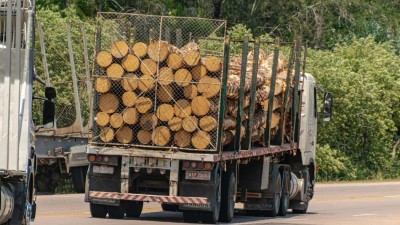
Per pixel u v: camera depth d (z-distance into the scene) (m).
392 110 110.62
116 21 42.62
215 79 41.19
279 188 50.44
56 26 69.00
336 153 101.19
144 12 113.88
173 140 41.56
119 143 42.00
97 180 42.00
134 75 41.69
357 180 103.62
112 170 41.88
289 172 52.22
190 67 41.31
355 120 104.81
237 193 47.56
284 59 51.59
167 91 41.44
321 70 101.19
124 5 114.75
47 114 30.58
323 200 67.06
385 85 110.19
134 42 42.03
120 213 43.16
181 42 43.44
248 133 44.66
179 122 41.38
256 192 47.94
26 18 28.78
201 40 44.41
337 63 103.44
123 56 41.69
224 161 42.09
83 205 49.91
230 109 42.56
